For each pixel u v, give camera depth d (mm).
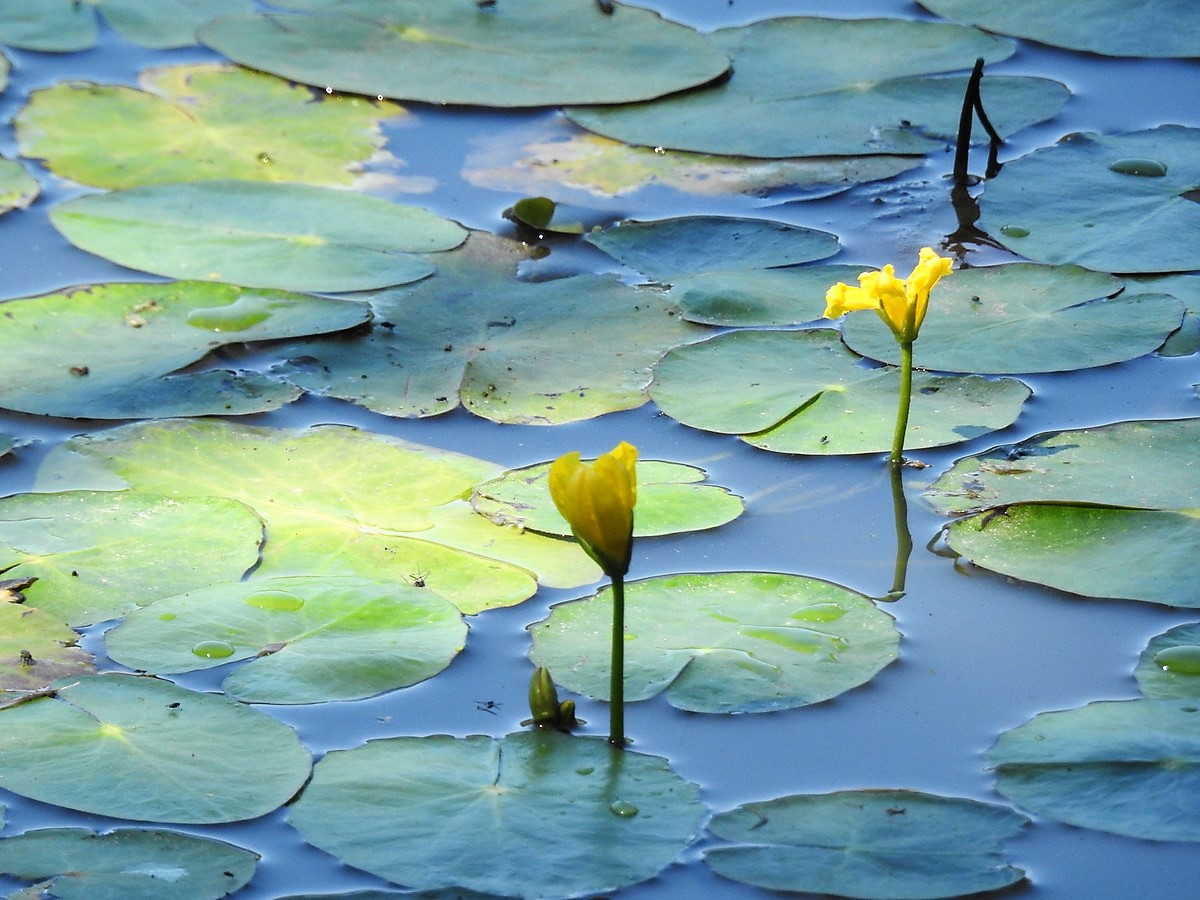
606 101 6043
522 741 2791
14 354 4246
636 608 3182
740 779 2707
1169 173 5312
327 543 3416
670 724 2844
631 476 2637
